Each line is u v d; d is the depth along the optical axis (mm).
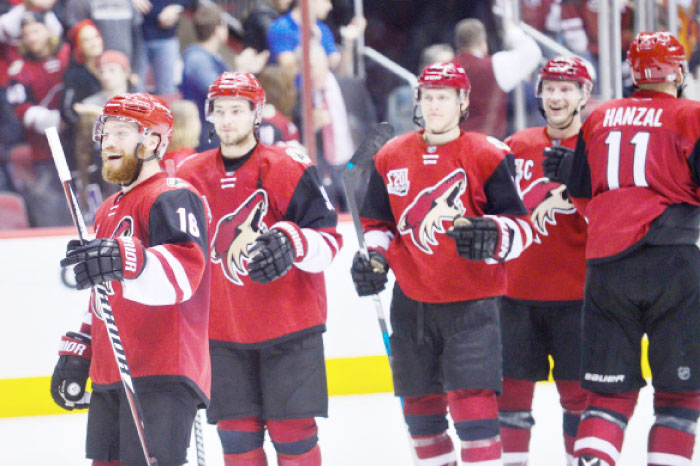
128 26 17109
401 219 10141
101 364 8016
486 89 17125
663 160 9133
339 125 17359
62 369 8695
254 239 9898
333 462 13398
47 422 16219
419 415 10219
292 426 9953
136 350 7844
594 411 9281
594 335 9367
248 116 9891
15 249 16562
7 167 17234
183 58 17125
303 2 16984
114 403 8094
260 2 17016
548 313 11305
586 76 11297
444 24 17234
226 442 10039
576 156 9852
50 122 17219
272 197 9938
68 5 17000
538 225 11297
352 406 16453
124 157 7863
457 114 10062
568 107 11320
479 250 9453
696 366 9086
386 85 17516
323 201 10023
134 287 7441
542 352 11445
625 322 9297
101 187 17469
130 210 7887
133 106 7844
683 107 9188
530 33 17078
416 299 9992
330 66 17234
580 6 17047
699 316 9125
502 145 10031
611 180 9352
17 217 17281
